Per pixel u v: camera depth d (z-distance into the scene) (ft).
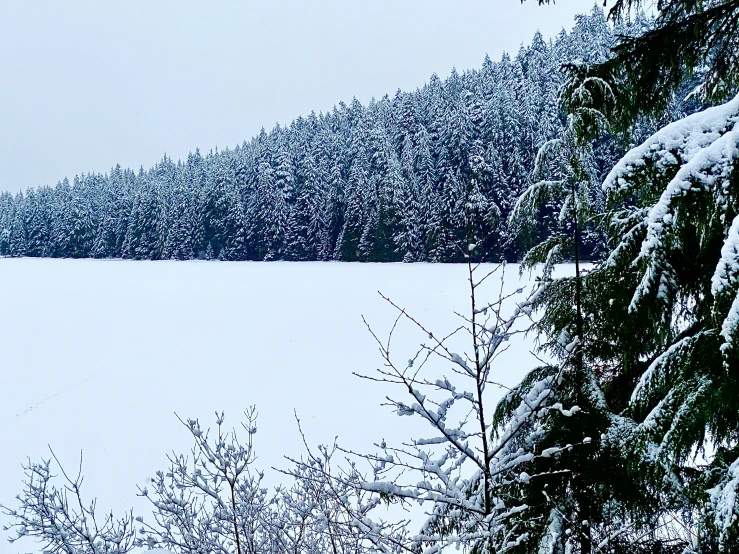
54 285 112.16
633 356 9.82
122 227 236.22
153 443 31.24
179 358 50.47
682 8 10.74
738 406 7.79
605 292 10.09
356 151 180.86
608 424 9.31
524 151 124.67
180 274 132.46
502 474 9.64
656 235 6.94
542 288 10.54
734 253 6.30
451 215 130.11
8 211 309.42
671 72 10.53
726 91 11.48
